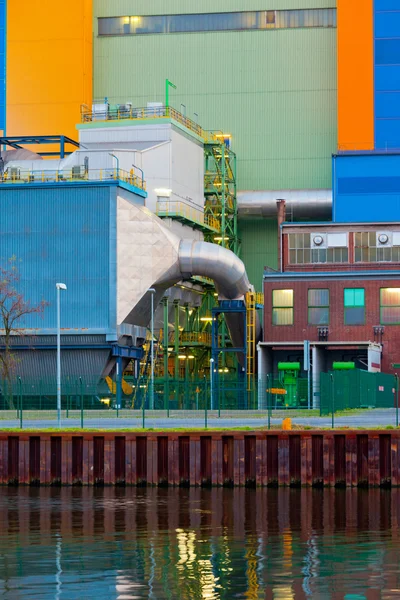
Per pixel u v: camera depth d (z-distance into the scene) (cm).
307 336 15300
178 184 17288
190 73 19475
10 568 6144
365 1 18400
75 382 14100
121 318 15338
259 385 12125
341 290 15325
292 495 8969
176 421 11112
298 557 6419
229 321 16088
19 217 15612
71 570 6091
